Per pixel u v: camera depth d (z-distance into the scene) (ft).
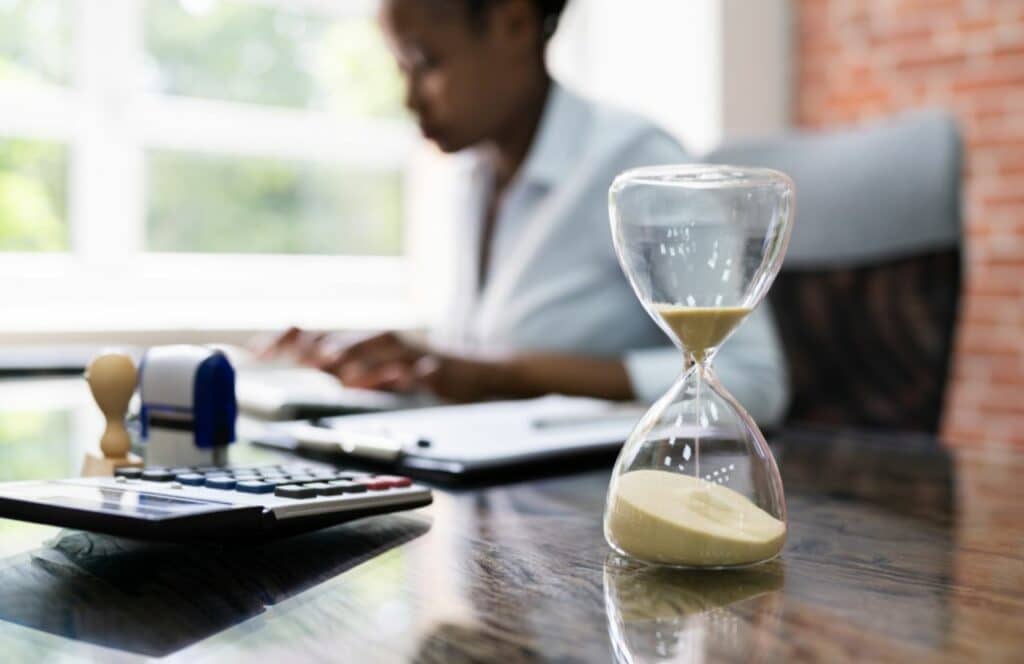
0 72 7.59
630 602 1.24
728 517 1.43
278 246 8.95
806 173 5.03
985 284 8.57
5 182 7.64
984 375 8.57
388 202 9.60
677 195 1.43
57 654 1.04
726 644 1.08
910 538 1.62
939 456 2.55
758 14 9.53
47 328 7.24
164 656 1.03
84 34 7.89
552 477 2.18
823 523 1.74
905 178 4.70
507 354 4.16
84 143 7.94
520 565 1.43
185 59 8.37
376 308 9.50
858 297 4.73
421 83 4.81
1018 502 1.93
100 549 1.47
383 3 4.66
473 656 1.04
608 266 5.07
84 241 7.98
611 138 5.05
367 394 3.47
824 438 2.93
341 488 1.61
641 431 1.53
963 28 8.61
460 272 5.79
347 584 1.31
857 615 1.19
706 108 9.43
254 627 1.13
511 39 4.81
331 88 9.14
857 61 9.27
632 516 1.43
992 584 1.34
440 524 1.70
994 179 8.49
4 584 1.30
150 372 2.05
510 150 5.24
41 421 2.99
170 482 1.63
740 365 4.02
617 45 10.31
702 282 1.45
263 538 1.46
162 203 8.32
